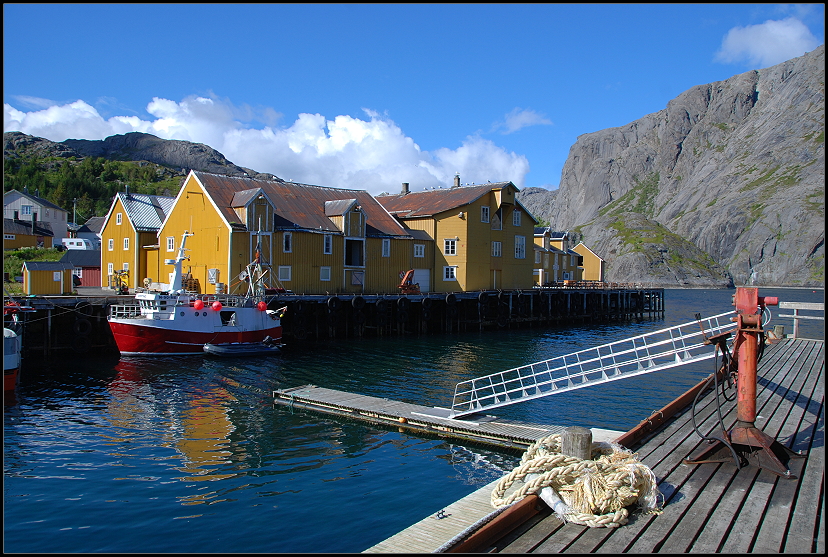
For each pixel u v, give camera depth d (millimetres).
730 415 11453
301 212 39375
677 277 167250
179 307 27812
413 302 39812
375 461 13523
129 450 14359
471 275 47250
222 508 11016
